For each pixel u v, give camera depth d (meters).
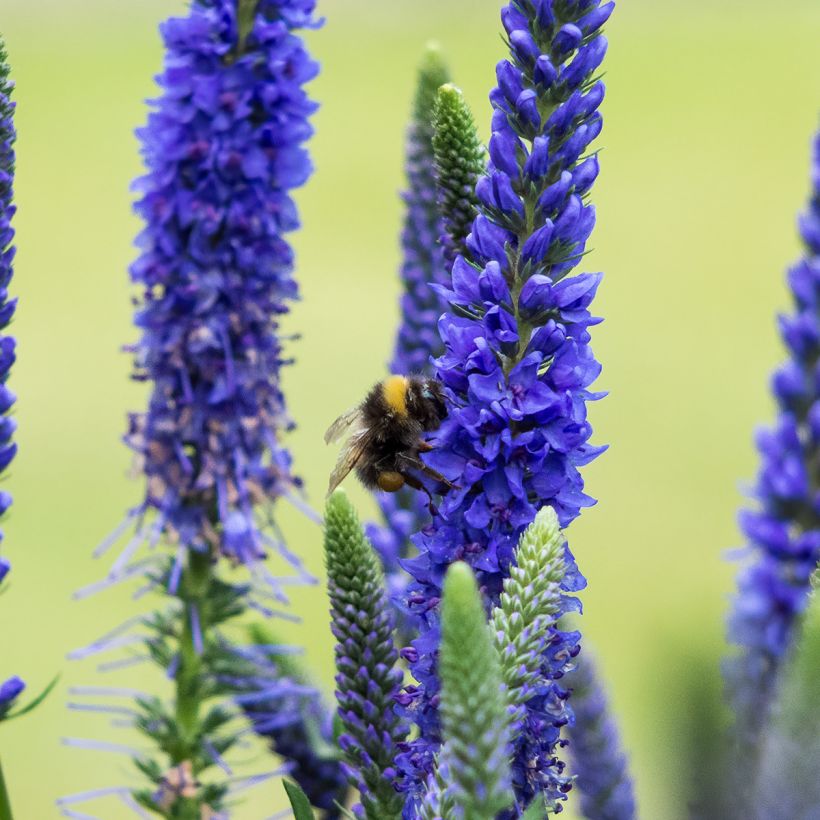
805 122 60.88
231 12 9.52
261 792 18.56
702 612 5.39
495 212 6.70
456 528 6.79
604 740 8.43
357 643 7.32
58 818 20.75
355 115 60.22
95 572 28.67
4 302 8.12
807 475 9.50
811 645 4.89
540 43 6.70
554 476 6.66
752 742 6.74
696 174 55.09
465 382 6.65
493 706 5.39
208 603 9.88
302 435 33.16
